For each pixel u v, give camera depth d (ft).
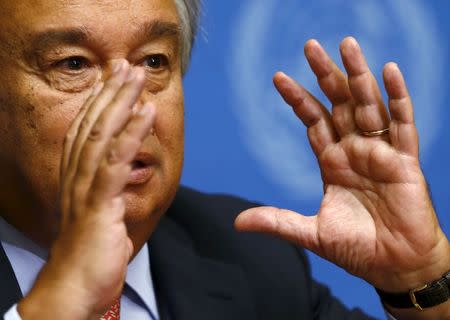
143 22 7.57
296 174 12.67
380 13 12.87
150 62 7.77
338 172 8.26
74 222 6.46
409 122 7.93
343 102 8.19
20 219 8.13
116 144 6.39
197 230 9.66
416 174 8.05
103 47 7.48
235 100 12.65
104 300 6.48
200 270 9.28
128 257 6.55
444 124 13.02
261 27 12.68
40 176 7.66
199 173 12.59
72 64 7.50
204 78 12.59
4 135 7.75
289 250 9.84
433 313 8.30
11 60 7.57
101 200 6.42
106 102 6.57
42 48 7.45
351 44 7.90
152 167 7.77
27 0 7.45
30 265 8.32
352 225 8.14
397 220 8.09
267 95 12.67
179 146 8.00
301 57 12.71
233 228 9.80
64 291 6.40
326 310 9.88
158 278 9.05
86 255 6.43
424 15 12.97
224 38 12.62
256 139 12.67
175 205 9.87
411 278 8.22
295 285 9.59
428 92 12.96
